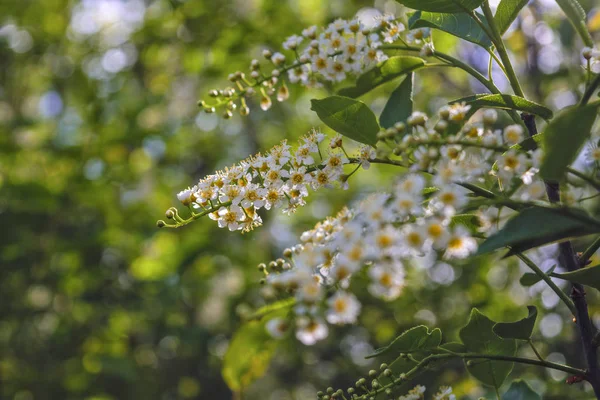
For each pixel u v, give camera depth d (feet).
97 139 21.62
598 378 5.25
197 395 27.73
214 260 21.09
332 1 19.74
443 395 5.77
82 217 22.56
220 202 6.00
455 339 14.70
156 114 23.76
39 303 23.85
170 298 22.04
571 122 4.13
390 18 6.95
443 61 6.46
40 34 24.59
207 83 22.97
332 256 4.74
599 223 4.16
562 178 4.44
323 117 5.57
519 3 6.18
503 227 4.29
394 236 4.43
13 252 20.76
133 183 22.77
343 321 4.36
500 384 6.12
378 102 18.53
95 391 23.91
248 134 25.00
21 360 23.57
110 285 22.70
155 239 22.45
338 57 6.88
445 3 5.90
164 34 21.16
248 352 10.03
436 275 16.33
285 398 26.32
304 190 5.95
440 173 4.66
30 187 20.48
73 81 23.25
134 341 26.03
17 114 24.29
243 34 17.71
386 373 5.70
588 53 5.05
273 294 4.85
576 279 4.92
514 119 6.09
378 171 20.85
